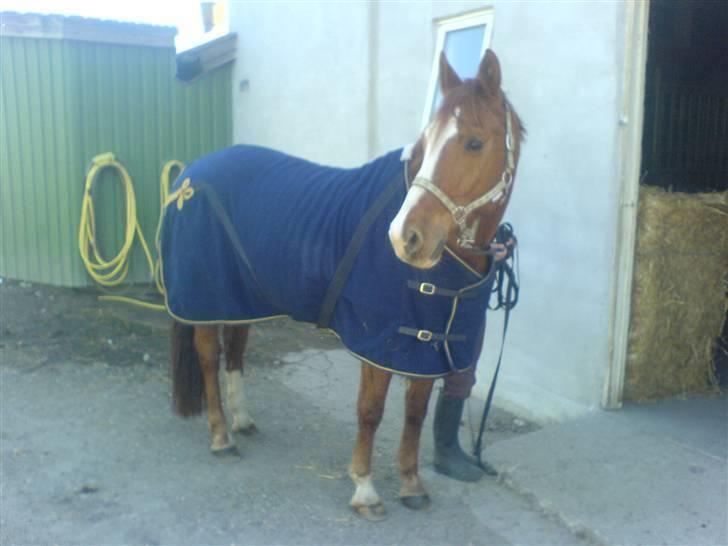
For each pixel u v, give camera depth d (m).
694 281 4.20
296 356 5.52
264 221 3.33
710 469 3.31
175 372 3.85
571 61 3.85
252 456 3.82
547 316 4.12
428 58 4.97
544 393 4.18
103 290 7.07
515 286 3.32
